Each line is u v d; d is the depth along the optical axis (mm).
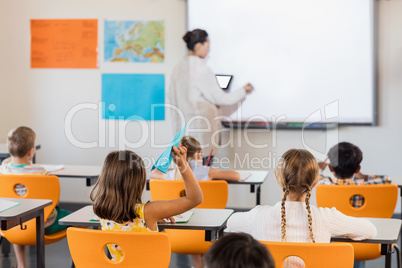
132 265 2201
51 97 5461
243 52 5117
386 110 4961
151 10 5242
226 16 5121
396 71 4910
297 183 2230
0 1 5441
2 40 5477
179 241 3219
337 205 3078
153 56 5266
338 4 4961
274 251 1971
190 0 5152
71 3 5355
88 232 2189
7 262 4004
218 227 2527
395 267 3848
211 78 5129
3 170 3582
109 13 5309
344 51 4980
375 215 3076
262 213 2279
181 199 2361
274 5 5059
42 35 5418
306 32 5035
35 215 2910
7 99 5523
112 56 5336
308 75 5055
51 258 4094
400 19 4871
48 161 5512
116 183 2283
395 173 4984
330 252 1947
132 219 2330
